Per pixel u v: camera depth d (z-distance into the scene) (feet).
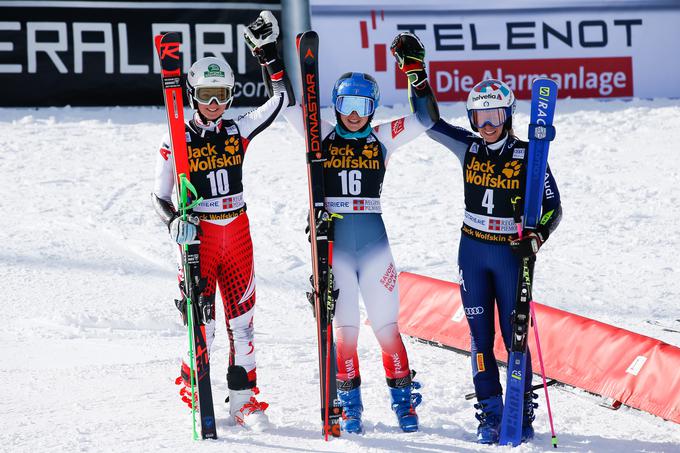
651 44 160.45
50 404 51.93
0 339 68.54
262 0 151.33
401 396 48.88
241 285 49.47
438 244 97.30
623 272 87.61
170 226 47.09
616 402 53.72
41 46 150.00
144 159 131.03
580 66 158.92
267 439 45.83
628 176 123.34
